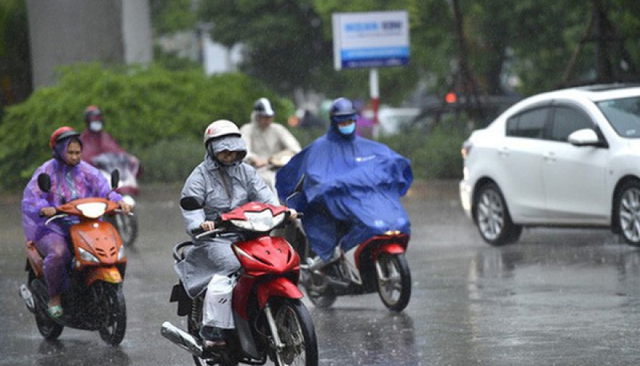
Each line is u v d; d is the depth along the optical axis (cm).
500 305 2420
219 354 1784
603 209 3092
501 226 3372
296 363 1795
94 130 3941
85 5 6394
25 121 5678
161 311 2522
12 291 2931
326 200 2384
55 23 6388
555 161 3200
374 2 8438
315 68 9838
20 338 2314
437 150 5056
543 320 2233
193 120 5812
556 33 7038
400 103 9050
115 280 2122
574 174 3155
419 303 2498
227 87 5997
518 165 3309
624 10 5106
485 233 3434
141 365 2005
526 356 1934
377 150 2455
